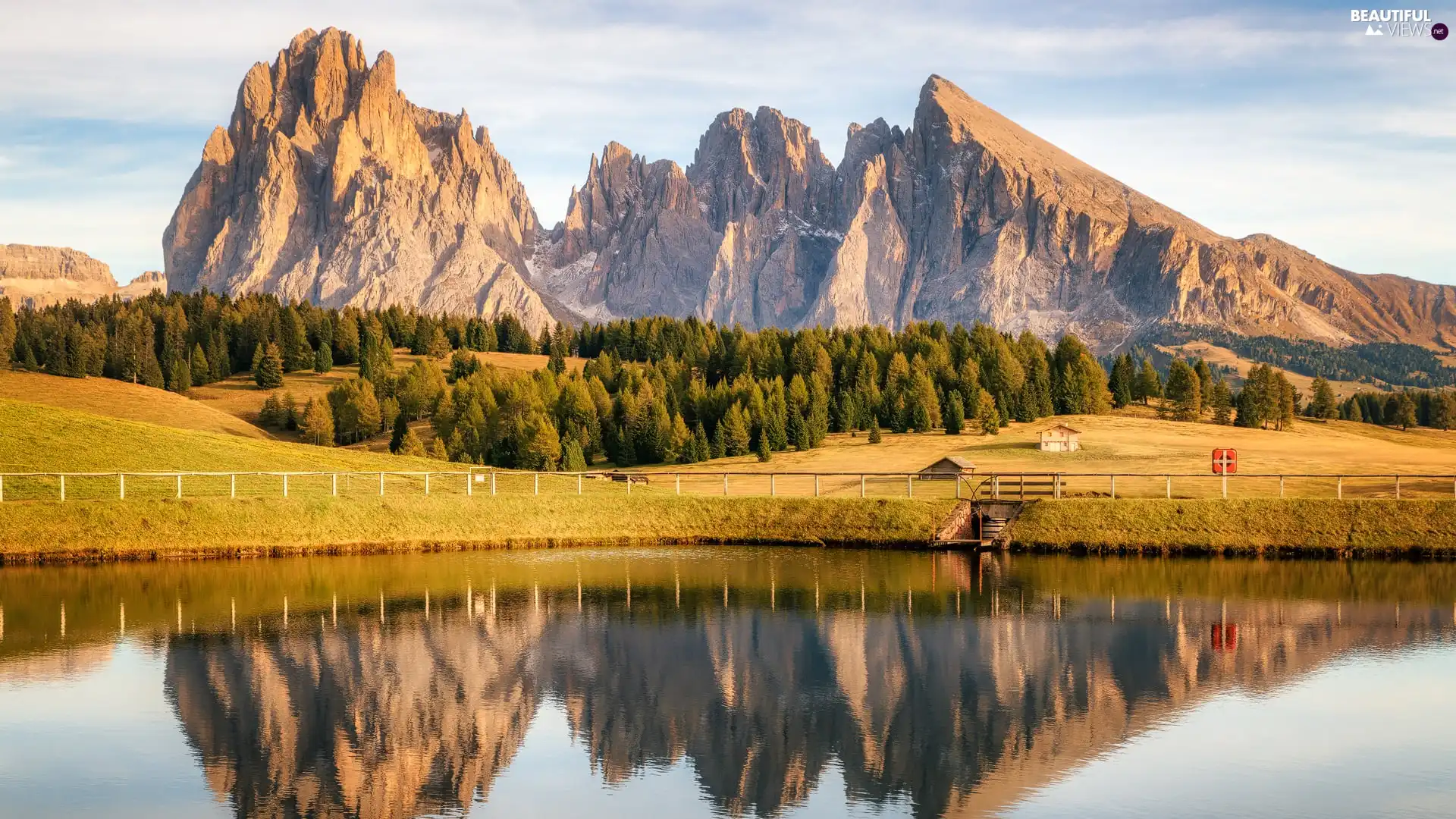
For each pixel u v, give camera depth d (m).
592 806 31.38
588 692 41.72
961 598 58.25
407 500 76.50
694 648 47.91
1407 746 35.50
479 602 56.62
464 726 37.81
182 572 63.25
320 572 64.31
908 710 39.69
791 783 32.97
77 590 58.03
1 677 42.50
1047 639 49.50
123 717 38.16
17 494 71.69
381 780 33.06
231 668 44.03
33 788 32.00
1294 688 41.94
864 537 76.75
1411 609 55.41
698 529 78.38
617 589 60.34
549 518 77.50
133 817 30.11
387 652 46.72
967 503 79.44
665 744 36.31
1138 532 74.00
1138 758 34.78
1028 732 37.34
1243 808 30.77
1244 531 73.06
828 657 46.56
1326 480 109.19
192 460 90.75
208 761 34.22
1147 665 45.22
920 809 31.12
